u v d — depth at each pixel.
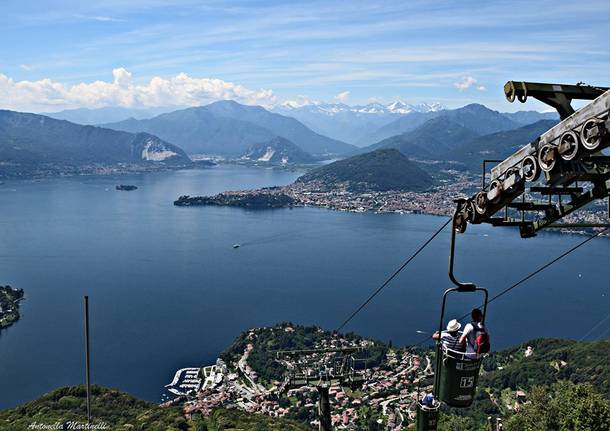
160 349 121.00
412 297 151.00
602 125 8.56
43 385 103.69
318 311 143.00
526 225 11.99
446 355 11.97
